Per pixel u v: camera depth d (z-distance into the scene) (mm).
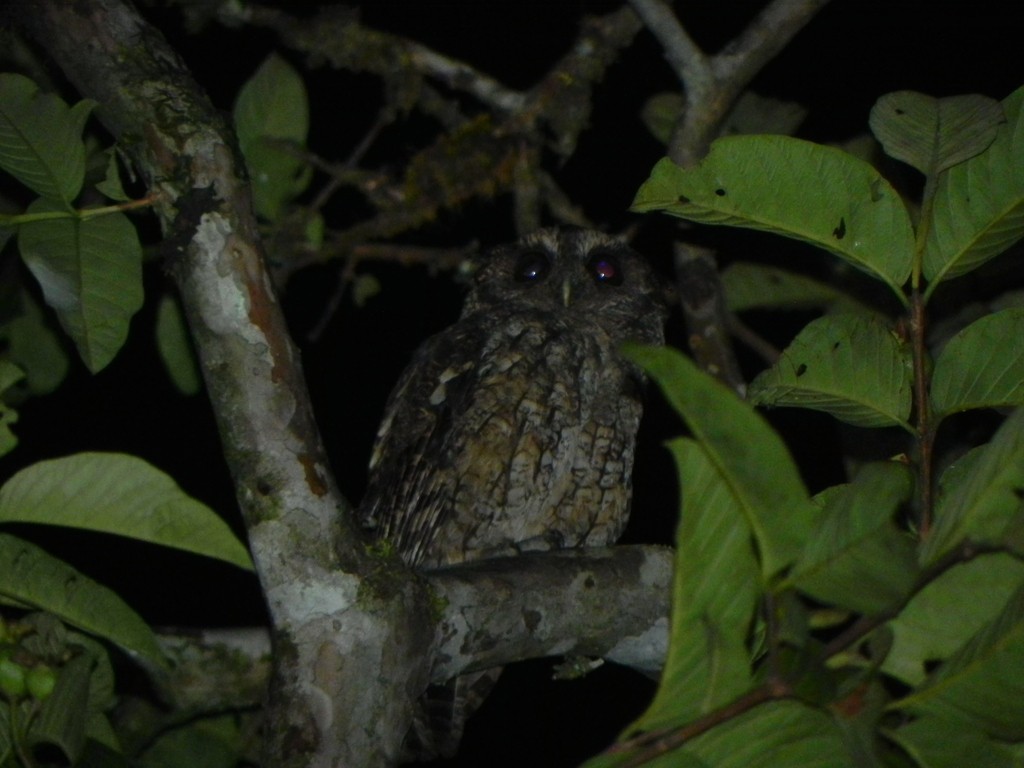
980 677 3578
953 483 5387
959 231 5160
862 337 5430
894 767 3656
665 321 11453
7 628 5785
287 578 5555
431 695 8703
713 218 5473
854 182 5234
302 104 9945
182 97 5895
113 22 5934
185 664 8180
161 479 4809
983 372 5207
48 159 5602
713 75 8688
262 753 5426
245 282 5738
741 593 3643
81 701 5359
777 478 3342
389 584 5664
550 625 6262
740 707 3533
